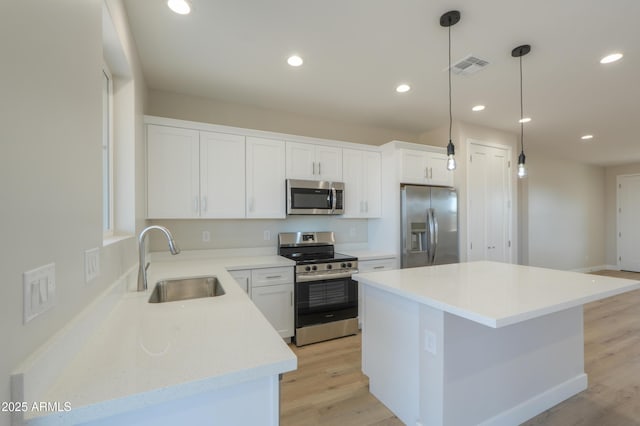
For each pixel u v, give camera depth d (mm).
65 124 864
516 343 1888
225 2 1795
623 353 2854
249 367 868
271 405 933
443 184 3934
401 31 2088
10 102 618
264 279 2898
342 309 3207
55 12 812
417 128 4293
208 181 2904
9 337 604
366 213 3746
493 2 1797
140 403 740
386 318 2014
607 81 2826
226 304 1481
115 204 1966
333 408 2012
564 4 1806
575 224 6918
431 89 3016
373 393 2146
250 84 2906
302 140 3361
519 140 4973
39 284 713
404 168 3660
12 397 610
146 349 977
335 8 1859
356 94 3141
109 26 1453
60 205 829
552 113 3701
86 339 992
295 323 3029
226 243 3307
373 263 3455
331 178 3518
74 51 930
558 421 1916
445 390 1589
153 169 2682
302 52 2359
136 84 2170
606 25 2002
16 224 633
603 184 7551
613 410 2018
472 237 4023
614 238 7395
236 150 3035
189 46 2258
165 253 3031
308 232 3660
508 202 4410
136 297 1588
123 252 1659
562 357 2131
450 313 1543
